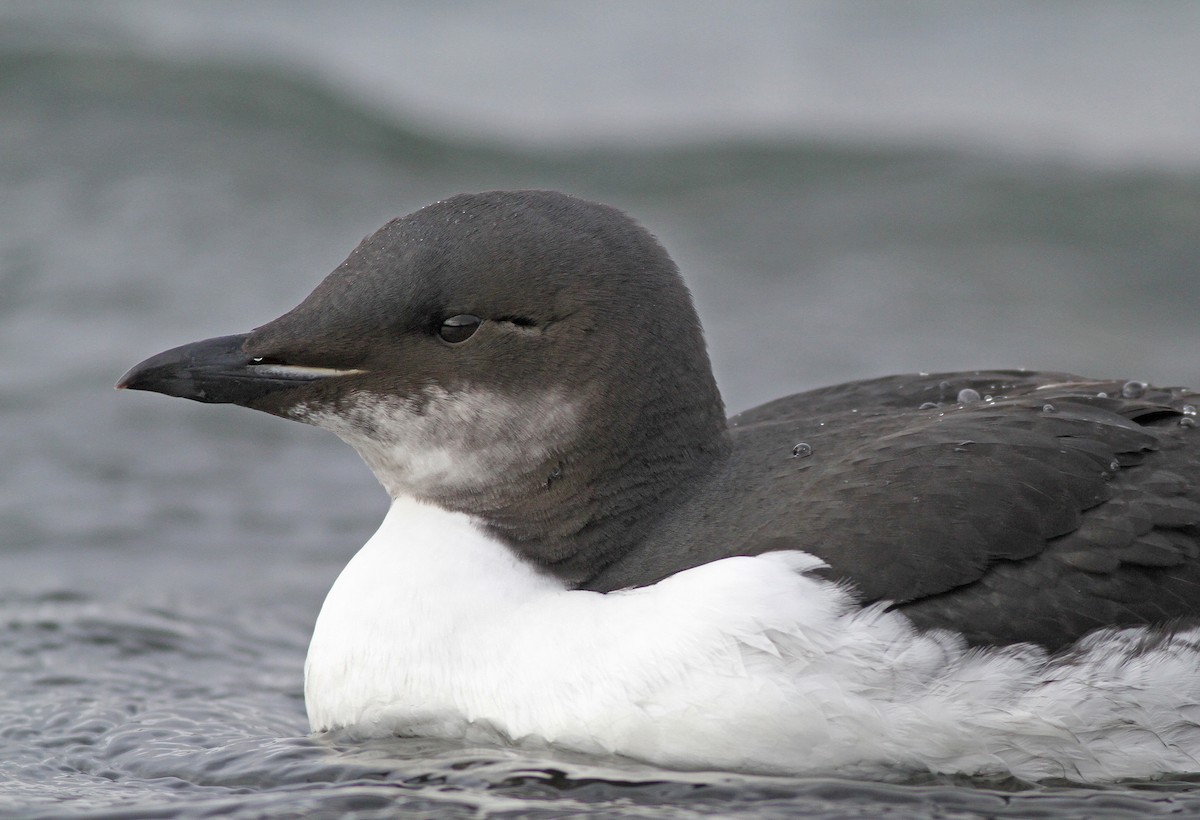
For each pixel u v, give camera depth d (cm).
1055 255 2205
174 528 1402
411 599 869
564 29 3206
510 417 873
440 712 860
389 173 2388
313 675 902
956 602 810
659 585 833
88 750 933
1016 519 824
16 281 1898
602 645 825
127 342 1767
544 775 827
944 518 820
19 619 1178
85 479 1487
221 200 2192
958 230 2272
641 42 3136
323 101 2514
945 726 800
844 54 3078
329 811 805
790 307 2000
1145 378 1820
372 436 893
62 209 2111
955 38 3142
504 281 869
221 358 887
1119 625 822
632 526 878
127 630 1166
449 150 2492
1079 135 2662
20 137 2292
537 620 848
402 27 3145
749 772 815
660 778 817
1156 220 2280
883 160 2495
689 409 891
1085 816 791
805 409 1005
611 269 879
